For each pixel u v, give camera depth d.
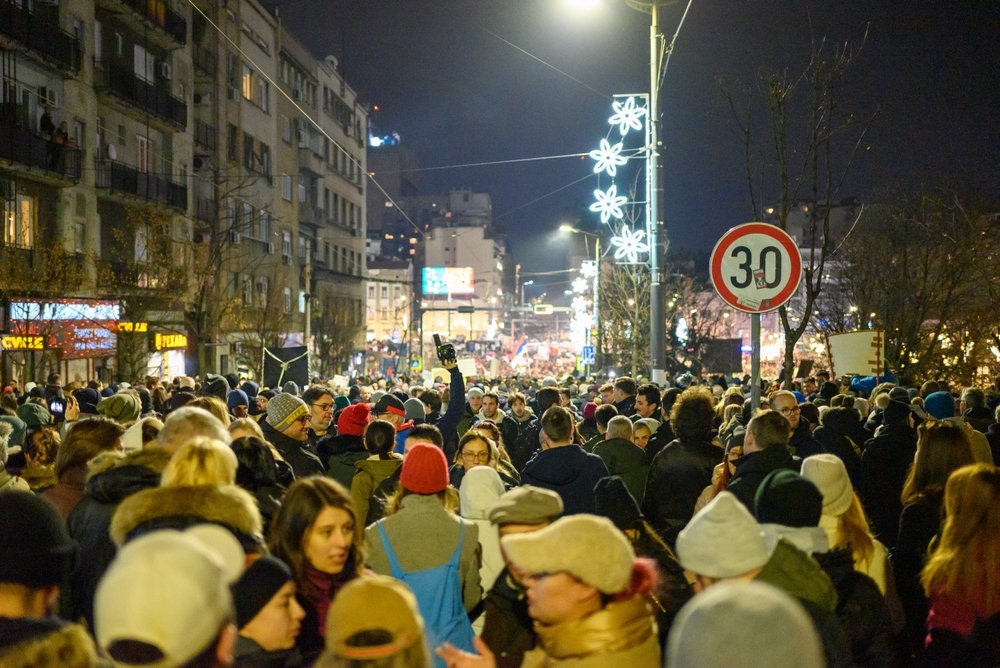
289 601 3.71
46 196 31.39
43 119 30.12
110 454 5.19
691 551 3.68
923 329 29.47
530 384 28.30
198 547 2.41
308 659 4.18
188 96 43.38
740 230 8.52
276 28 56.16
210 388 12.12
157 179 38.16
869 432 11.30
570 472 7.03
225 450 4.58
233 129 49.25
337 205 69.81
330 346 58.25
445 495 5.28
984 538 4.44
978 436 8.15
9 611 3.25
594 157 23.88
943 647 4.46
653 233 19.45
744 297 8.50
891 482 8.12
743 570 3.61
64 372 30.50
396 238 161.00
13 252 27.53
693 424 7.10
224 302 37.44
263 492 5.50
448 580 4.88
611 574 3.17
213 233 38.28
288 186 58.53
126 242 34.81
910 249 30.72
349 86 73.12
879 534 8.10
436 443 7.23
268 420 7.59
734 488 5.83
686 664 1.99
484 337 130.50
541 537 3.23
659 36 19.27
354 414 8.57
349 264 72.50
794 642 1.95
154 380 19.47
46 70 31.52
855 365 14.26
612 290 48.03
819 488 4.69
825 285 37.62
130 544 2.41
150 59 39.94
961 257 26.70
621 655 3.17
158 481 4.98
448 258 152.12
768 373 47.84
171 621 2.25
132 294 31.09
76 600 4.80
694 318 49.47
